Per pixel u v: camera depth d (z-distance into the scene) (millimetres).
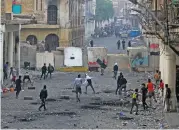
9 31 91875
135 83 87625
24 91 76500
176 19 55500
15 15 115438
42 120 53344
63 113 57781
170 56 60938
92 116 55844
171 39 53594
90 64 108938
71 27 144125
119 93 74000
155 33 56250
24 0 134250
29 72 102875
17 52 99000
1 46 81125
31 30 135250
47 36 136625
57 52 110438
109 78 95938
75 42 156250
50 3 136750
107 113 57906
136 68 107875
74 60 109062
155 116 56594
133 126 50250
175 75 61344
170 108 59906
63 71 107062
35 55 109250
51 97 70250
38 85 83875
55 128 48938
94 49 109250
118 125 50750
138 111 59750
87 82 75625
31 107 61594
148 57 107625
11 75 90125
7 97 69875
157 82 80625
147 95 65188
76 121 52906
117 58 110250
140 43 188750
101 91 77562
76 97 67812
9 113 57031
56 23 137375
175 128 49469
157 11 63812
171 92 60688
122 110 60125
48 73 100562
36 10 135875
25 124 50938
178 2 54969
